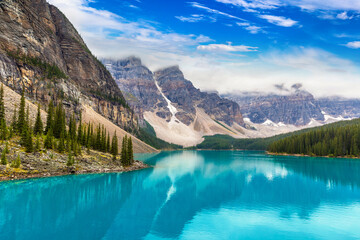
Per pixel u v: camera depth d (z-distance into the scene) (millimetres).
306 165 149625
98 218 48938
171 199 66250
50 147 95250
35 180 74250
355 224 49438
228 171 122125
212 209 58125
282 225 48719
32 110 126812
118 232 42969
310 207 60219
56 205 54781
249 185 86312
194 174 111125
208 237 42812
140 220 49312
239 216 53344
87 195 64688
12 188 64875
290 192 75875
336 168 133875
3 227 42594
